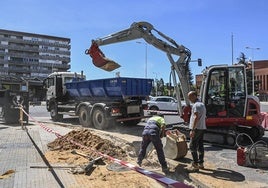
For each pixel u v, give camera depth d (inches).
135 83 784.9
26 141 542.0
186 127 579.5
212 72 578.9
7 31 5137.8
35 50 5305.1
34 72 5280.5
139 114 810.8
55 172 346.9
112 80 767.7
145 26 641.0
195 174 361.1
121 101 773.9
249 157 398.0
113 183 310.3
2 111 825.5
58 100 948.6
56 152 443.2
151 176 251.6
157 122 377.4
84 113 815.7
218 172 370.6
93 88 823.1
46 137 587.8
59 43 5472.4
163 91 2475.4
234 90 573.6
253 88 593.6
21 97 812.0
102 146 442.9
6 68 5113.2
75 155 421.4
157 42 633.6
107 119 753.0
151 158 416.8
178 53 633.0
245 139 582.9
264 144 407.2
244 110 569.6
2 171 351.3
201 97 582.6
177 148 415.2
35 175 336.2
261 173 369.7
